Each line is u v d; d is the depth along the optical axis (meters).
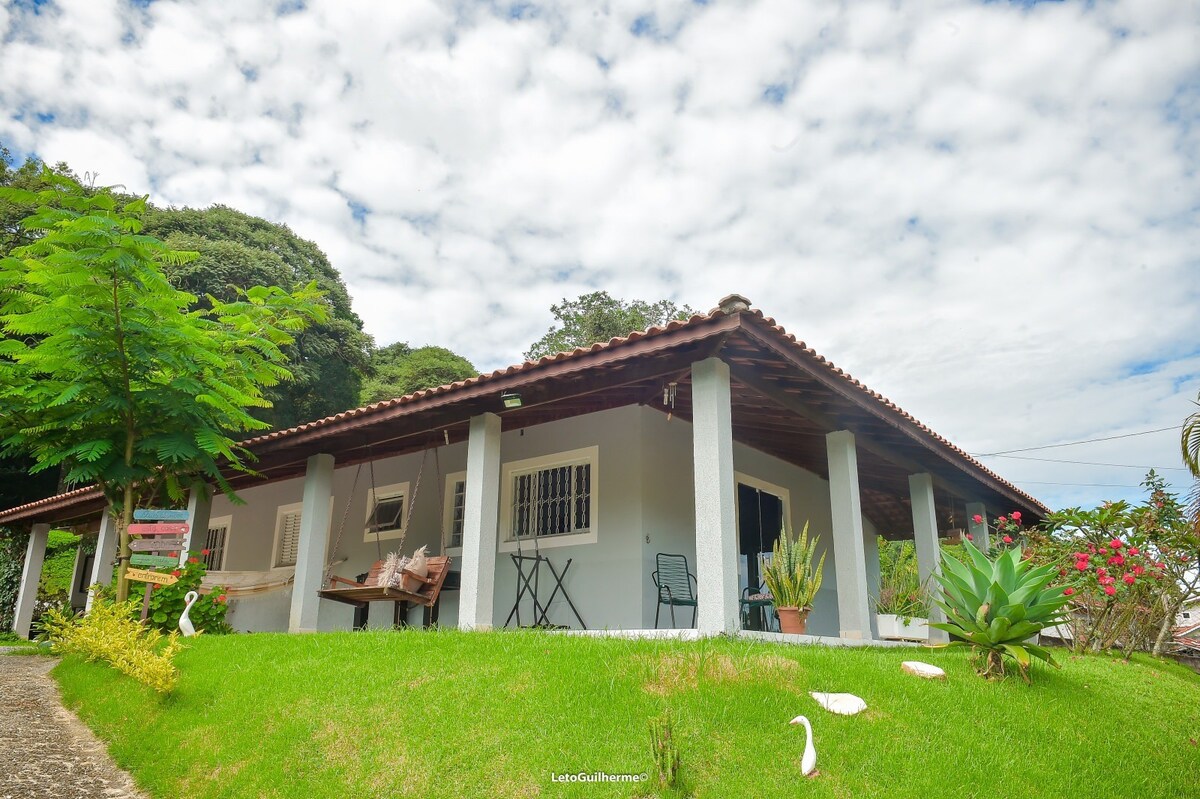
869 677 5.79
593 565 9.72
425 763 4.56
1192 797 5.02
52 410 9.27
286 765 4.76
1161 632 9.57
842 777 4.40
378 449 11.52
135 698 6.39
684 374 8.28
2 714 6.52
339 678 5.83
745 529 11.17
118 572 9.30
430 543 11.32
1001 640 6.43
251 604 13.41
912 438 9.80
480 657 6.05
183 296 9.63
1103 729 5.74
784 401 8.59
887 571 14.32
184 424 9.48
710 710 4.91
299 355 25.03
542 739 4.65
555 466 10.54
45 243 8.69
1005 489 12.41
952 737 5.05
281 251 28.31
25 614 15.51
